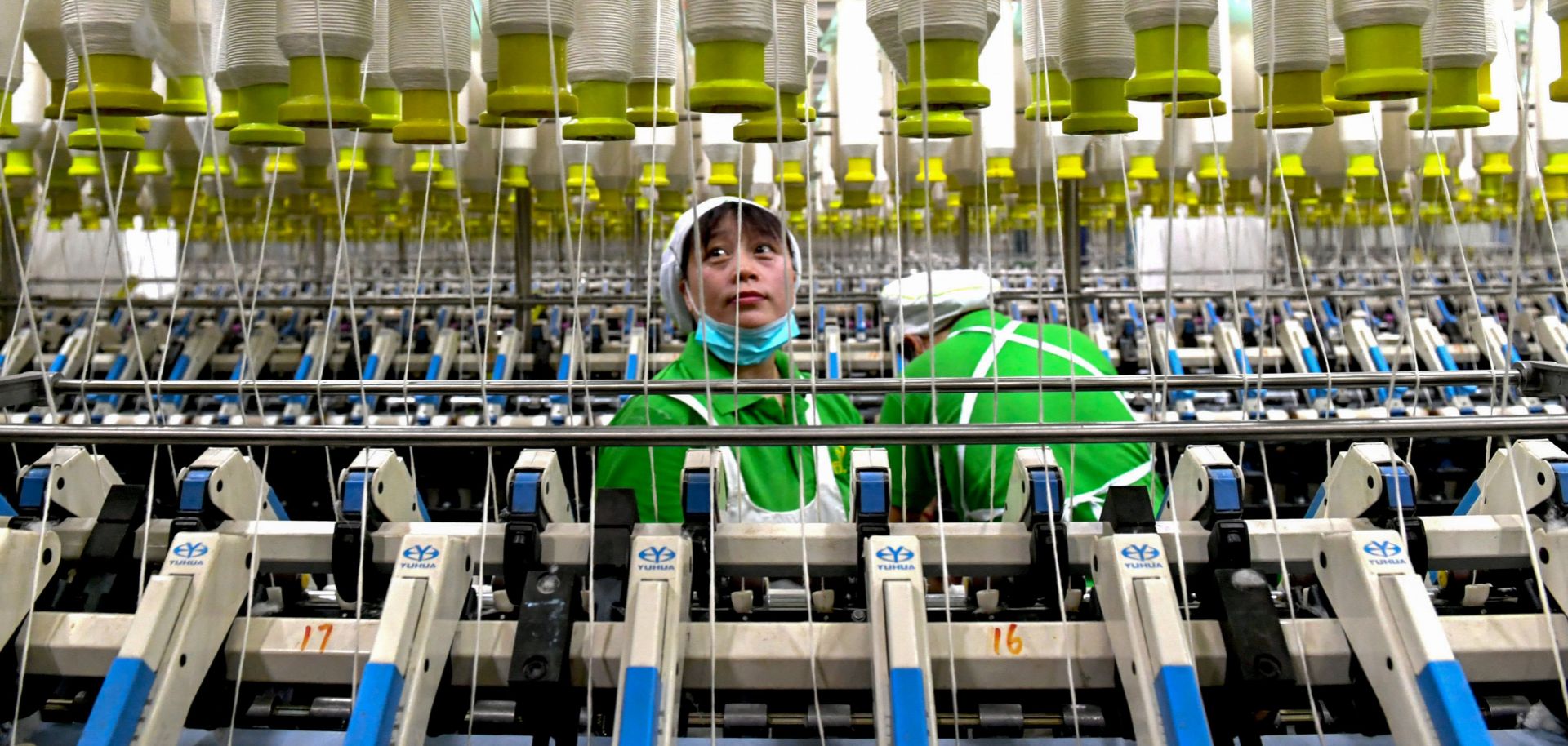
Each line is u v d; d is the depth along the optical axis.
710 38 1.31
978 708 1.45
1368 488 1.52
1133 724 1.37
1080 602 1.59
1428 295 4.45
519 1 1.35
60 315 4.86
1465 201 4.99
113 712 1.25
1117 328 4.60
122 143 1.48
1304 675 1.38
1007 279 5.75
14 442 1.41
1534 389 1.68
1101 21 1.40
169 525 1.54
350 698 1.49
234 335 4.62
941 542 1.45
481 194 3.95
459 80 1.46
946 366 2.29
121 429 1.41
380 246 7.12
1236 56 3.02
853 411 2.31
